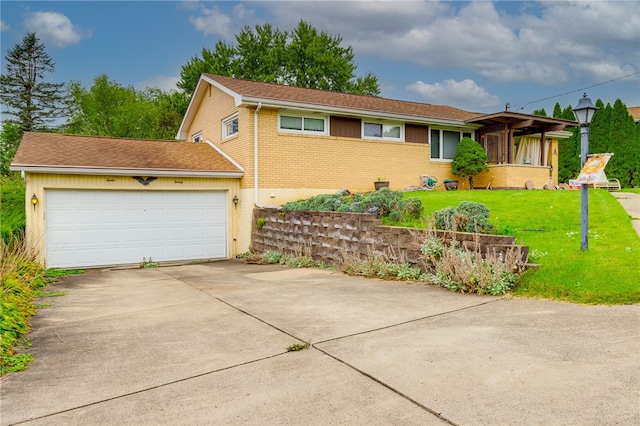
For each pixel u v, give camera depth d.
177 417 3.11
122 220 12.73
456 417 2.88
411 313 5.45
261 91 14.68
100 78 38.94
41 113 41.38
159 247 13.26
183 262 13.49
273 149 13.98
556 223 8.79
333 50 37.16
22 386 3.78
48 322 6.00
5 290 6.58
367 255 9.11
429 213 10.14
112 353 4.58
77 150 13.08
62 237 11.95
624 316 4.66
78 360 4.40
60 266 11.91
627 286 5.33
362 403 3.16
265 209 13.20
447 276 6.84
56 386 3.76
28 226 11.46
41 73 42.69
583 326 4.44
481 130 18.33
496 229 8.19
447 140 17.98
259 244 13.55
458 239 7.27
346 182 15.29
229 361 4.17
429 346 4.21
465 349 4.06
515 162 19.27
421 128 17.03
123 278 10.32
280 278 9.05
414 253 7.93
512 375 3.43
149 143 15.30
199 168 13.54
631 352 3.71
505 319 4.89
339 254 10.05
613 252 6.58
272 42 35.75
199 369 4.01
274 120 13.99
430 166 17.28
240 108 14.16
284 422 2.96
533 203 10.88
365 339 4.58
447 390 3.27
